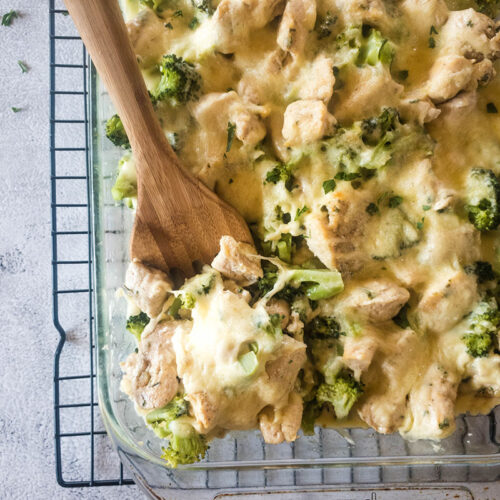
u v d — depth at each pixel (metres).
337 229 0.42
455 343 0.43
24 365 0.56
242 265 0.42
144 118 0.40
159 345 0.42
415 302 0.43
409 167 0.42
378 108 0.43
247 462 0.44
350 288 0.43
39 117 0.58
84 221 0.57
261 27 0.43
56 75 0.57
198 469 0.44
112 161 0.46
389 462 0.44
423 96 0.43
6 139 0.57
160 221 0.43
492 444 0.45
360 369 0.42
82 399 0.55
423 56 0.44
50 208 0.57
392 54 0.43
